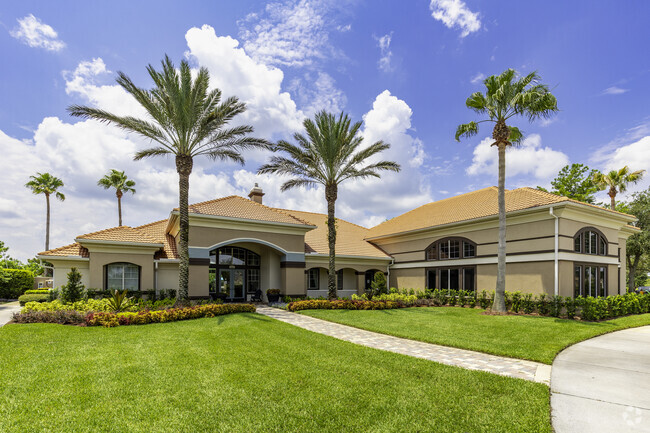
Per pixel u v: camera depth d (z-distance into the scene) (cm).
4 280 2983
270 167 2050
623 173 2747
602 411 577
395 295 2202
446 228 2302
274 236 2180
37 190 4238
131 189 4381
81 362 797
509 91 1593
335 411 574
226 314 1513
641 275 4047
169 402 602
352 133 2023
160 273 2011
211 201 2148
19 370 732
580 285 1791
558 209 1705
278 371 768
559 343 1067
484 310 1841
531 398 620
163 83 1575
